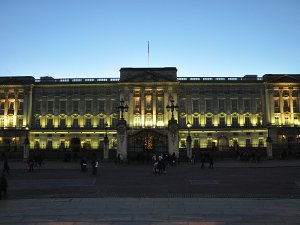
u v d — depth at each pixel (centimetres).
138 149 6681
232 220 1784
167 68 11175
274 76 11144
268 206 2133
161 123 10838
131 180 3688
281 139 10812
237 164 6112
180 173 4500
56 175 4291
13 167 5638
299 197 2480
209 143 10881
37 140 10975
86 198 2439
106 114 11044
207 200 2345
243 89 11144
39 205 2183
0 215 1911
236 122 11031
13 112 11044
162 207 2108
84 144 10962
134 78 11012
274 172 4584
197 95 11119
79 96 11181
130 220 1791
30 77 11225
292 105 10944
